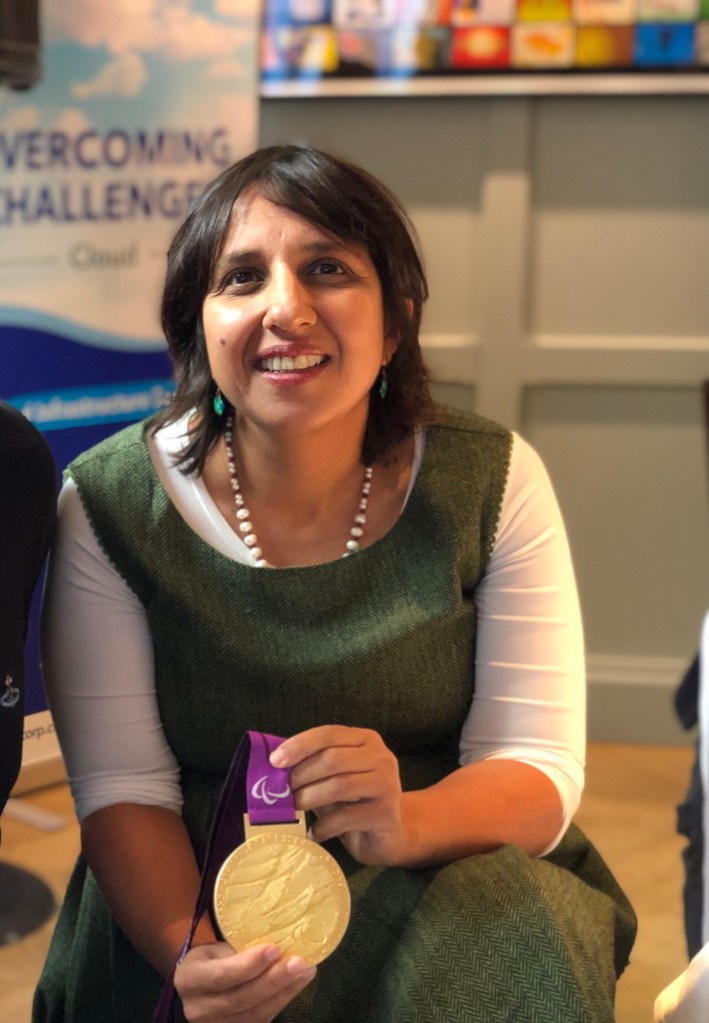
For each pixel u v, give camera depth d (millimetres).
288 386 1195
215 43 2605
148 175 2586
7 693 1133
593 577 3422
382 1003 1133
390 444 1322
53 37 2428
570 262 3303
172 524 1279
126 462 1315
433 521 1289
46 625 1313
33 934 2346
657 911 2500
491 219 3283
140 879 1222
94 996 1316
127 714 1289
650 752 3359
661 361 3295
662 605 3406
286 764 1088
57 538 1302
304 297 1186
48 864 2604
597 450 3371
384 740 1302
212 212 1239
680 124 3213
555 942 1113
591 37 3146
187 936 1156
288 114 3314
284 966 1046
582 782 1319
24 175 2443
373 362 1230
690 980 1086
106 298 2578
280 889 1068
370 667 1256
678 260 3270
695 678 1928
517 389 3354
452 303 3355
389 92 3230
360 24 3217
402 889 1192
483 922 1136
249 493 1312
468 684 1329
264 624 1264
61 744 1319
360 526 1315
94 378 2592
